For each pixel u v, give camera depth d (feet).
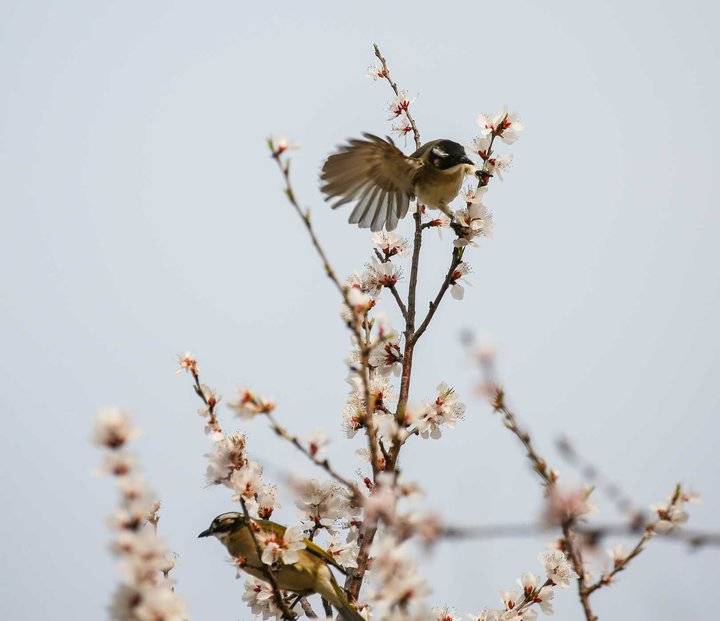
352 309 28.68
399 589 23.40
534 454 24.45
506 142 42.45
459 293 40.45
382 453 35.42
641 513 23.11
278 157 28.40
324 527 36.52
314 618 36.35
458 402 36.52
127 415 23.38
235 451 33.30
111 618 21.77
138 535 22.70
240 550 39.29
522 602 36.45
